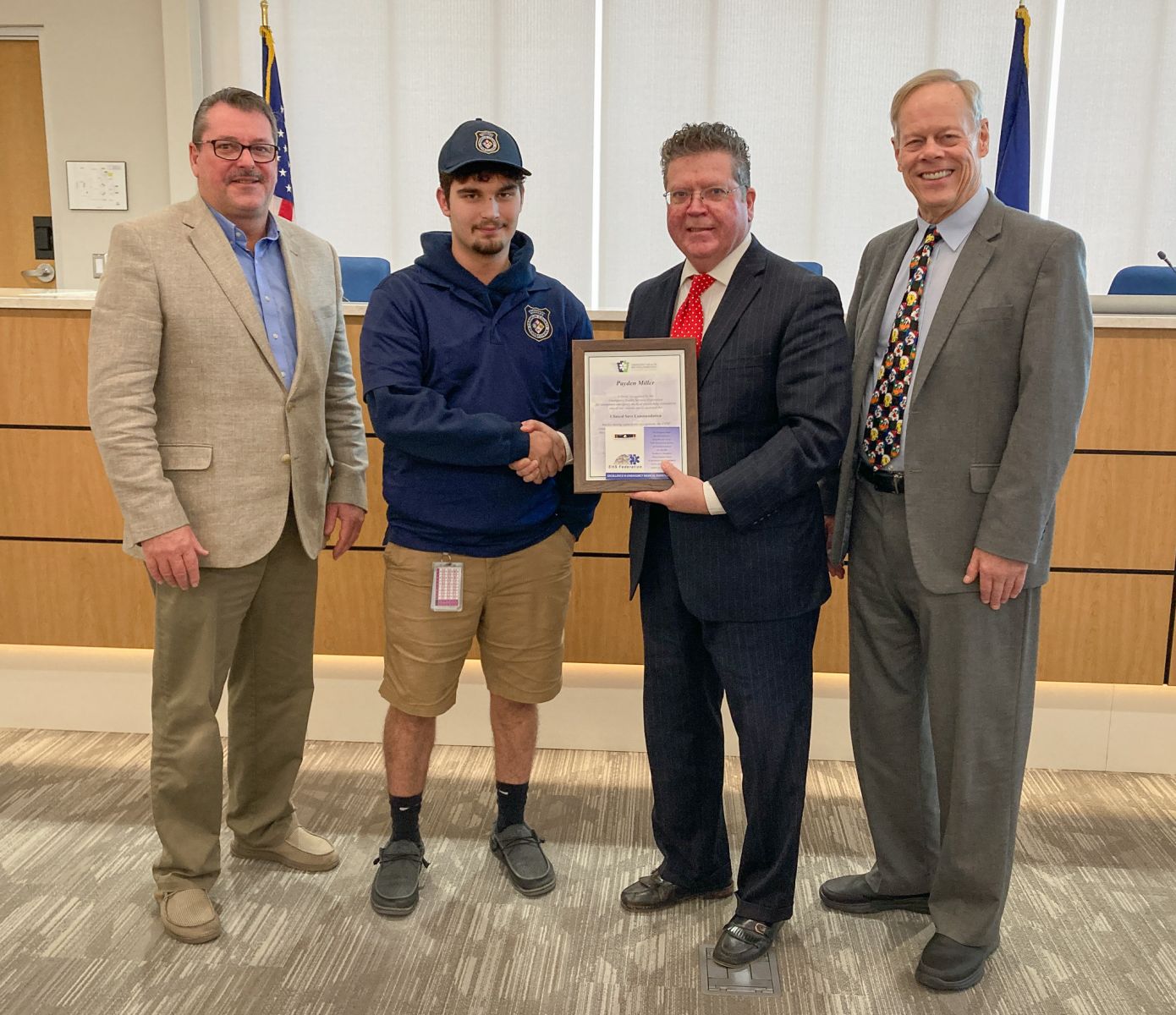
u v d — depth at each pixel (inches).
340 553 87.7
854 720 81.4
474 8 185.0
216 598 77.5
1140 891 86.5
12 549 109.0
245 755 87.5
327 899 84.0
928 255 71.8
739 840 95.7
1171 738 109.7
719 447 72.2
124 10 187.2
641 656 108.3
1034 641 72.5
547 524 83.3
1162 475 99.4
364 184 191.8
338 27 187.6
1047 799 104.0
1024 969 75.5
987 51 180.4
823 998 72.2
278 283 80.1
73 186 193.0
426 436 73.8
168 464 75.5
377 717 116.3
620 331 101.7
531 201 189.0
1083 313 66.8
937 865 75.5
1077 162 181.9
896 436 72.7
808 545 73.4
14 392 105.7
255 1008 70.1
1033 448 66.1
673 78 184.2
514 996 72.1
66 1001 70.4
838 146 184.1
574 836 96.0
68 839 92.7
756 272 71.9
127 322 72.7
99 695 117.3
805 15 181.2
